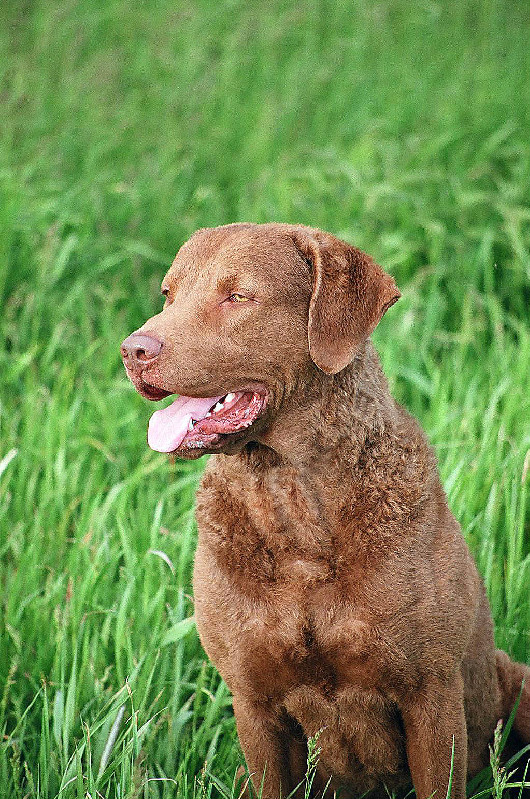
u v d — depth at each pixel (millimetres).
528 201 11781
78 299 10695
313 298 5621
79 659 7020
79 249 11125
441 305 10492
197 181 12711
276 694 5828
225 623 5742
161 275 11133
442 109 13594
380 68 15328
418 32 16500
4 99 14312
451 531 5766
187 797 6062
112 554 7484
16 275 10898
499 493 7742
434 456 5957
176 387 5555
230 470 5789
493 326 10273
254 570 5660
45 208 11383
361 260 5770
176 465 8797
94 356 10078
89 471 8898
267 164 12773
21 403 9586
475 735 6449
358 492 5602
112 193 12156
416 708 5699
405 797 6375
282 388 5672
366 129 13328
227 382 5621
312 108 14281
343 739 5914
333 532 5594
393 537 5543
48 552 7836
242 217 11680
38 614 7125
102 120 13867
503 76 14789
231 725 6777
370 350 5945
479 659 6250
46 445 8570
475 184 12227
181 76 15094
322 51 16047
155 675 6902
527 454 7773
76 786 5930
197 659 7156
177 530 8102
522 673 6766
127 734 6332
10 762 6367
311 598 5590
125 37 16406
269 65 15359
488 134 13109
